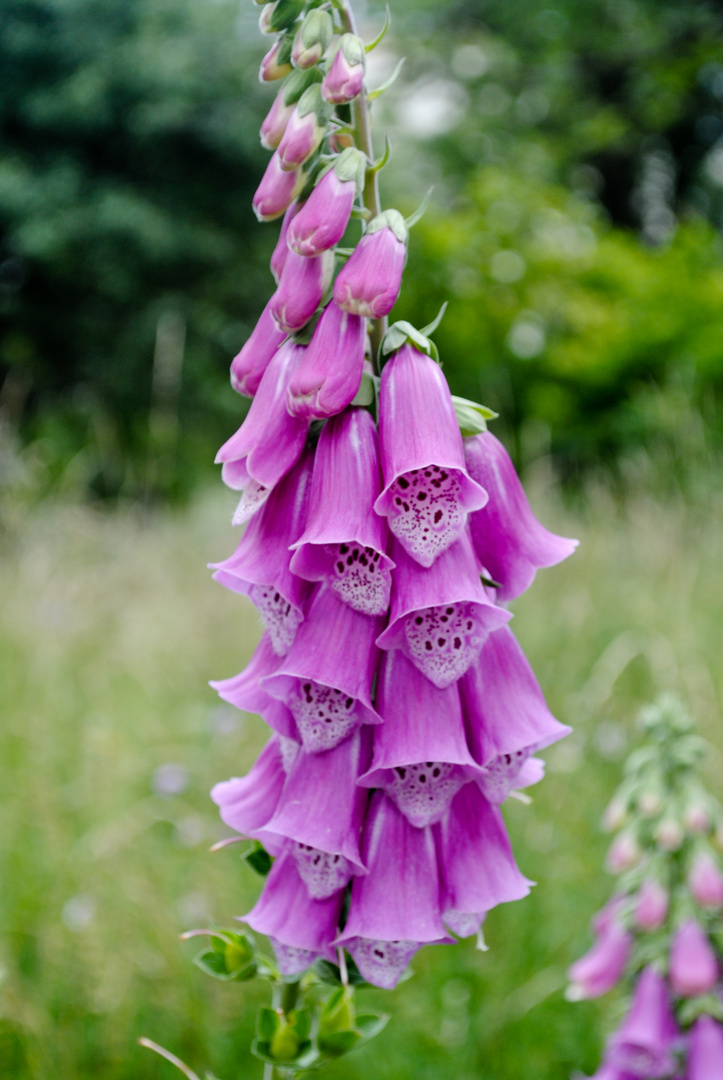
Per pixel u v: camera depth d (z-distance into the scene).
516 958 3.88
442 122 23.78
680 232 15.73
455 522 1.58
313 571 1.59
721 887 2.70
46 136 17.00
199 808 4.61
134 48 16.31
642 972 2.81
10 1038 3.18
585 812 4.73
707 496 7.91
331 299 1.64
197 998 3.54
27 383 16.62
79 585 7.18
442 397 1.59
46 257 15.98
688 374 12.57
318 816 1.61
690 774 2.82
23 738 5.09
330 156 1.63
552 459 14.37
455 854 1.70
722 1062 2.63
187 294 17.23
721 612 6.59
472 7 25.14
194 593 7.32
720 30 23.83
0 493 7.89
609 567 7.34
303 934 1.64
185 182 17.36
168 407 14.38
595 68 25.42
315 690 1.63
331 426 1.62
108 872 3.98
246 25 17.92
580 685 5.71
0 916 3.79
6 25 16.66
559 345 15.03
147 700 5.76
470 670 1.71
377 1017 1.87
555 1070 3.43
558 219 16.23
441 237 15.22
